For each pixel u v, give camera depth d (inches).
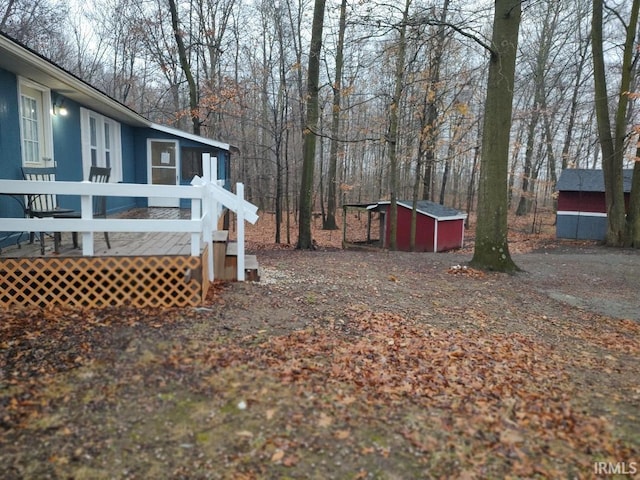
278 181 616.4
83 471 96.3
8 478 92.7
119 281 197.3
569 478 105.2
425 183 880.9
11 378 129.5
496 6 345.7
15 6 746.8
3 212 230.7
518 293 309.7
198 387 132.9
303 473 100.5
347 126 960.9
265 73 756.0
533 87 946.1
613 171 599.8
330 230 913.5
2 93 229.6
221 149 525.0
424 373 157.9
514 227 903.1
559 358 188.4
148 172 479.8
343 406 129.7
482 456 111.7
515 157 976.3
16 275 187.2
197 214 199.3
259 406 125.7
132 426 112.9
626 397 152.7
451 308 252.2
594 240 684.7
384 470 103.6
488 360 175.9
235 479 97.1
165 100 1047.6
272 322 191.9
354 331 193.8
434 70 607.8
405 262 420.8
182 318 184.2
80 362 141.2
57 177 296.7
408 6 473.7
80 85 277.6
